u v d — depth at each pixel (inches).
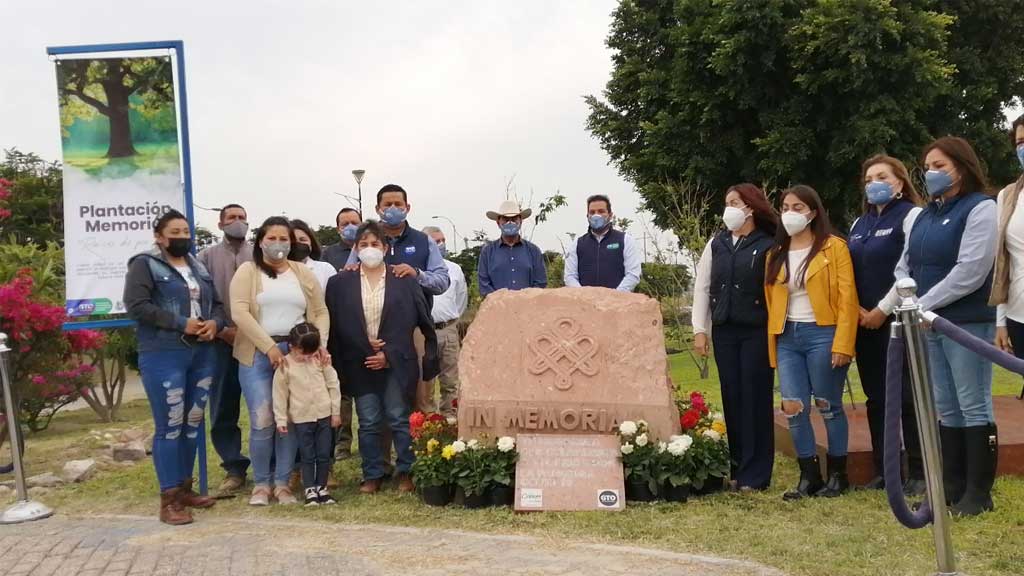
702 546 174.2
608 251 294.5
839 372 214.1
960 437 197.2
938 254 189.8
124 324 240.4
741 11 713.6
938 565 134.6
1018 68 787.4
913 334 132.8
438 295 285.9
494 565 165.2
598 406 228.8
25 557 184.5
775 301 217.2
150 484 261.9
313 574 163.5
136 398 706.8
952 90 725.3
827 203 770.8
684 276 631.2
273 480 243.3
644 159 836.0
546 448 221.9
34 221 1254.9
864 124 686.5
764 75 748.0
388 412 239.9
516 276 308.5
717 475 221.8
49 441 397.7
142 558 179.8
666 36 846.5
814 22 687.1
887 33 682.8
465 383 235.3
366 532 195.2
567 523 197.0
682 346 644.1
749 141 793.6
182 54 242.8
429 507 218.7
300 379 226.2
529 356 236.4
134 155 241.3
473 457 218.5
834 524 188.1
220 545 187.9
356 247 247.9
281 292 229.5
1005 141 757.9
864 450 227.6
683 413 245.9
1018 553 160.7
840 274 209.3
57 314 372.2
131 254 241.3
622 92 898.7
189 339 215.9
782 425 275.7
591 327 238.2
